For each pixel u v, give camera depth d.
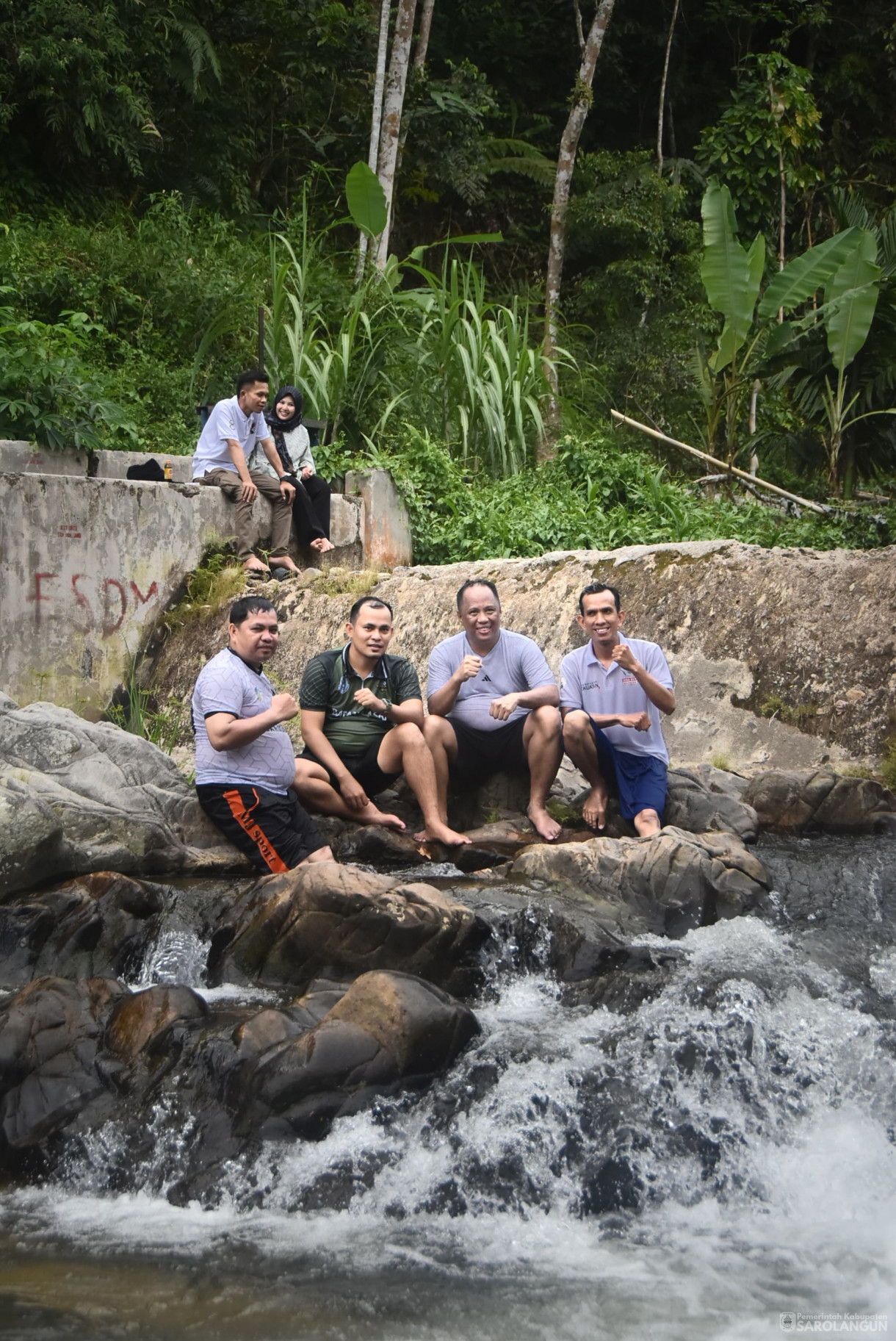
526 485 11.46
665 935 5.21
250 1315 3.09
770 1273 3.39
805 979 4.72
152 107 15.76
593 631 6.24
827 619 7.37
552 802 6.57
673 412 16.77
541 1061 4.15
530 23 21.75
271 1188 3.72
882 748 6.82
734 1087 4.14
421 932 4.71
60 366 9.35
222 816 5.68
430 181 19.16
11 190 14.25
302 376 11.61
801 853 5.94
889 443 14.01
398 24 15.16
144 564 8.53
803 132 17.88
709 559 7.96
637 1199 3.76
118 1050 4.20
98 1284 3.24
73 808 5.56
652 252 18.64
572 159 16.56
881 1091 4.15
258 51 17.92
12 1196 3.79
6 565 7.81
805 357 13.62
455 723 6.37
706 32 22.48
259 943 4.83
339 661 6.16
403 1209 3.68
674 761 7.22
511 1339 3.01
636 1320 3.12
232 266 14.38
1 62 13.64
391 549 10.34
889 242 13.98
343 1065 3.94
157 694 8.40
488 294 19.44
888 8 21.28
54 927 4.91
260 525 9.20
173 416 11.76
